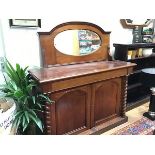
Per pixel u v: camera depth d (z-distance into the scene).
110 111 2.18
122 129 2.17
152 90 2.39
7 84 1.56
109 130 2.14
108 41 2.37
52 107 1.63
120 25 2.61
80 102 1.85
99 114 2.08
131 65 2.09
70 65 2.08
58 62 2.01
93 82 1.84
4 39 1.73
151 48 2.84
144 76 2.38
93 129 2.02
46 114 1.61
